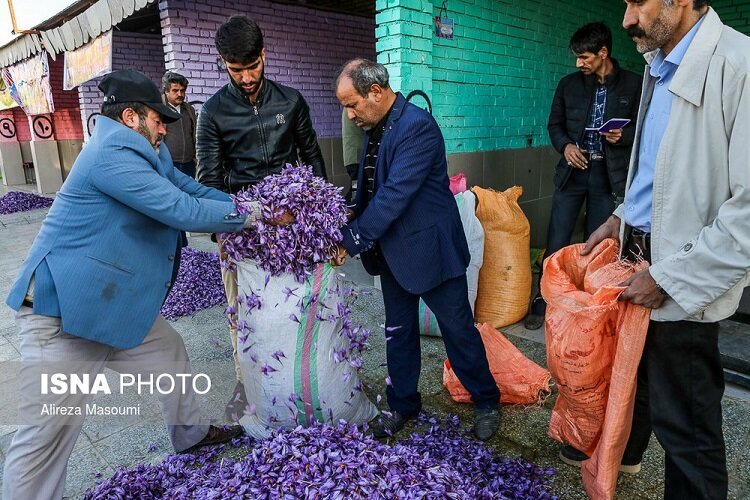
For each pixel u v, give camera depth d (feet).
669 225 5.08
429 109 11.79
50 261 5.82
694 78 4.66
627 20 4.99
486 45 14.85
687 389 5.31
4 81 38.27
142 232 6.27
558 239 12.37
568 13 18.15
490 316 11.84
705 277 4.63
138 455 7.83
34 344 5.94
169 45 19.24
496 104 15.70
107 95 6.16
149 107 6.27
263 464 5.48
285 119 8.30
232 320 7.97
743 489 6.56
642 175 5.63
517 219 11.78
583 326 5.80
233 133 8.12
